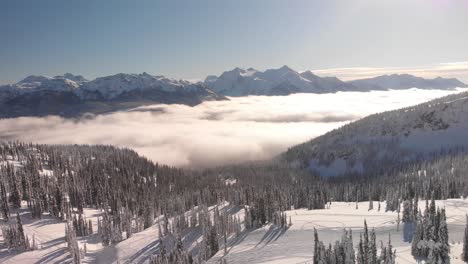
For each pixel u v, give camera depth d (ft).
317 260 249.55
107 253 439.63
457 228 296.51
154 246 437.99
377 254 255.29
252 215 431.84
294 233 369.71
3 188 513.04
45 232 485.56
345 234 248.32
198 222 488.44
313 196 515.50
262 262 317.22
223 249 382.42
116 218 530.27
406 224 327.88
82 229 496.64
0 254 419.95
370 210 424.46
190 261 367.66
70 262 409.28
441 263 223.30
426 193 474.49
